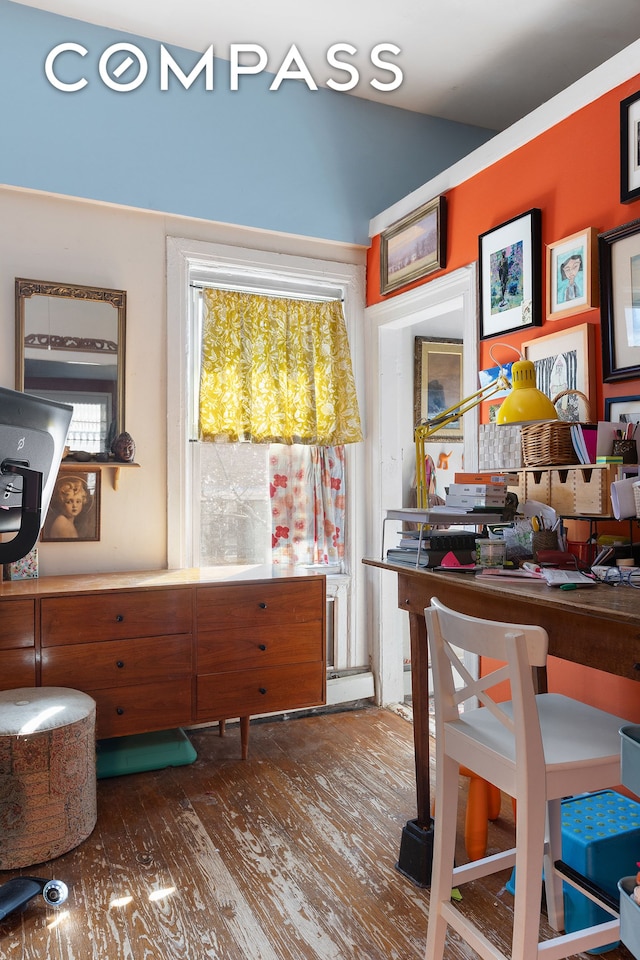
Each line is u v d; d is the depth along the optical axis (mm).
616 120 2443
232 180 3604
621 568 1947
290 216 3746
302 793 2793
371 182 3967
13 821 2229
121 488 3393
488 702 1575
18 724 2254
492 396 2971
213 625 3051
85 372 3273
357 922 1964
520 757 1463
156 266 3475
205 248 3562
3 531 1805
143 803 2711
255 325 3732
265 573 3309
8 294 3166
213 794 2789
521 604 1811
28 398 1704
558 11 3125
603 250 2457
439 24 3252
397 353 4012
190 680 3004
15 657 2697
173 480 3484
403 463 4660
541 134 2781
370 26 3299
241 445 3730
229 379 3652
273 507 3777
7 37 3137
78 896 2090
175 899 2072
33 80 3178
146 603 2918
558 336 2664
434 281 3404
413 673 2229
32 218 3219
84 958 1819
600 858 1882
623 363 2402
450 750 1721
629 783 1306
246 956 1823
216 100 3572
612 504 2092
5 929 1938
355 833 2467
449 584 2074
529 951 1425
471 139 4281
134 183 3375
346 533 3973
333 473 3941
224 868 2240
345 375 3906
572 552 2230
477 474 2461
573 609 1548
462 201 3244
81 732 2373
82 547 3311
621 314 2410
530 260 2781
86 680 2812
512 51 3451
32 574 3111
